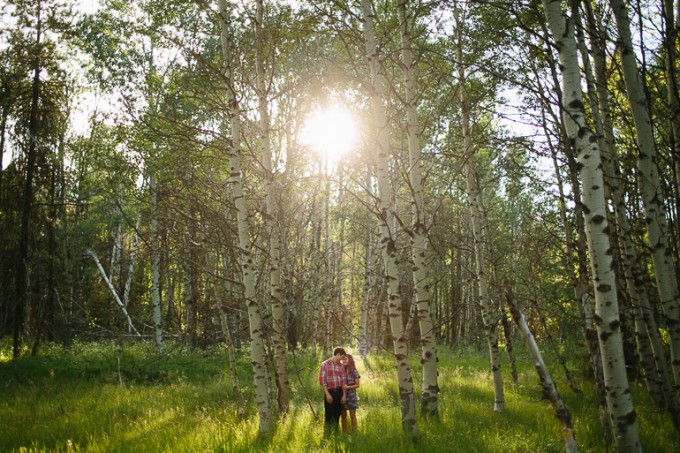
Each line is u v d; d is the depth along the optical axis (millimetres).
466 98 10180
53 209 18500
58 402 10969
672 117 6746
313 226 16891
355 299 33844
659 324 10734
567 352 15953
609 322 5020
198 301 19266
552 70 6672
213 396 11812
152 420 9211
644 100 6992
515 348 19312
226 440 7105
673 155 6746
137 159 12594
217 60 10562
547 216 11086
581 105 5215
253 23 9695
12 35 18031
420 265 8445
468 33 9547
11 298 17328
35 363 14914
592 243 5113
